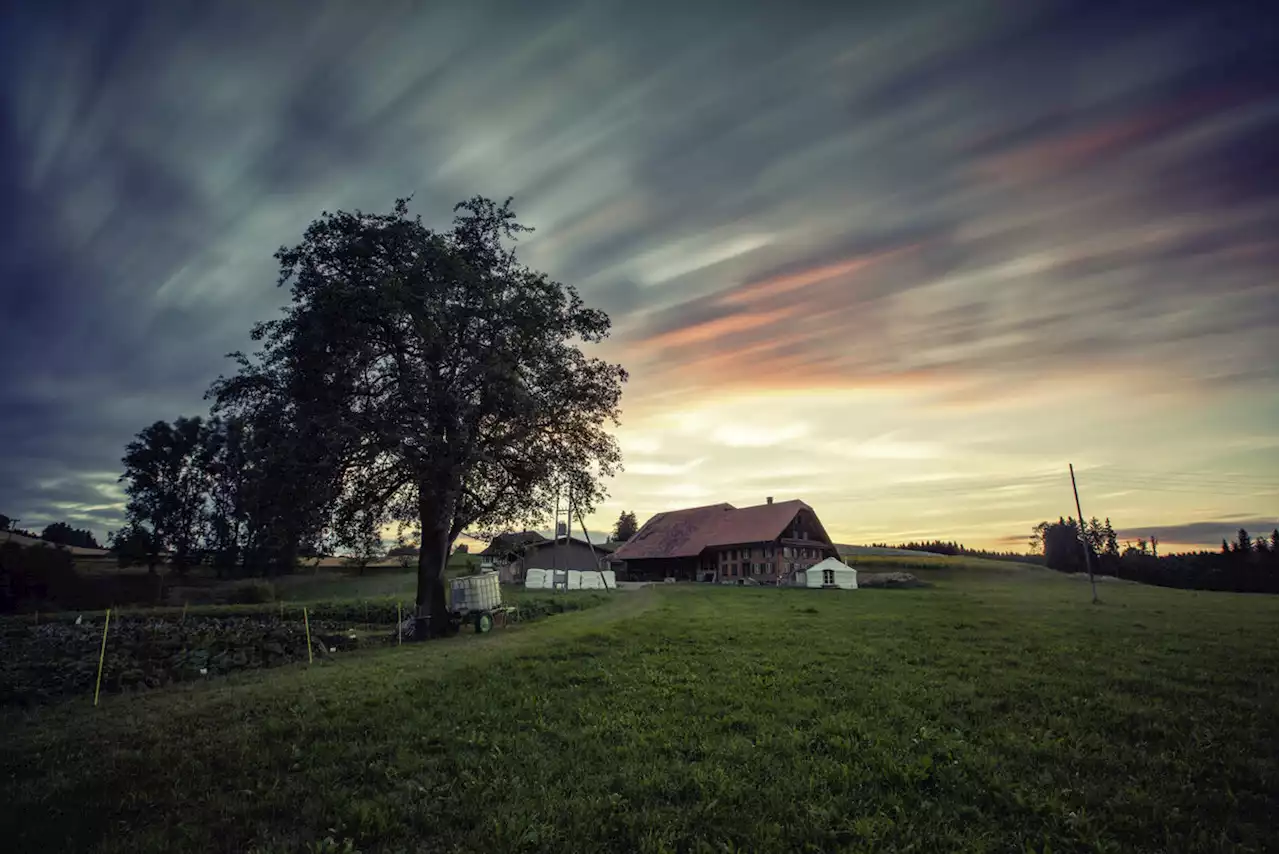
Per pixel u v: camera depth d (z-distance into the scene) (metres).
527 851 7.23
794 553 81.44
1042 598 48.72
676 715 12.08
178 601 61.84
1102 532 148.38
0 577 57.91
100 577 74.44
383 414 28.81
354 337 29.16
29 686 18.64
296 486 28.75
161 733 12.12
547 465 35.03
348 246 30.52
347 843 7.31
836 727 11.20
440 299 30.27
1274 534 132.25
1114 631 24.73
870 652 19.02
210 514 90.50
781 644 20.70
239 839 7.70
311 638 28.45
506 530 37.44
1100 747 10.29
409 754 10.16
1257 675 15.70
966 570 94.25
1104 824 7.69
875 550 125.62
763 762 9.59
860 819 7.72
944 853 7.07
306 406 28.34
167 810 8.55
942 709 12.47
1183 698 13.35
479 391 30.91
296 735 11.34
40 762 10.66
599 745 10.46
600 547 98.81
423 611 31.44
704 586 71.75
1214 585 105.94
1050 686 14.35
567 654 18.75
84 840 7.71
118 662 22.27
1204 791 8.59
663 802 8.36
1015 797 8.31
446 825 7.89
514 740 10.77
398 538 36.81
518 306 32.09
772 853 7.07
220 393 29.80
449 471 29.59
